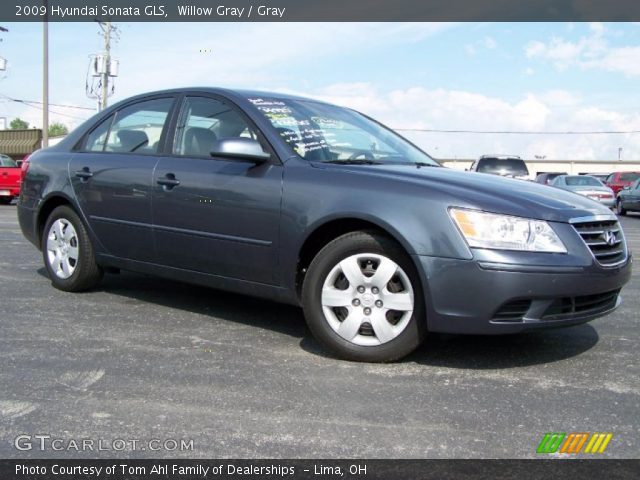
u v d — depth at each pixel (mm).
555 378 3396
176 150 4551
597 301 3574
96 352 3721
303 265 3896
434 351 3826
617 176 28484
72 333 4105
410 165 4242
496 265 3264
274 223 3865
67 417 2816
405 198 3477
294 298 3875
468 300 3312
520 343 4027
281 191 3852
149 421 2783
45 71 27797
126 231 4730
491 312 3293
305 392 3135
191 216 4277
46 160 5473
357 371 3453
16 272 6180
